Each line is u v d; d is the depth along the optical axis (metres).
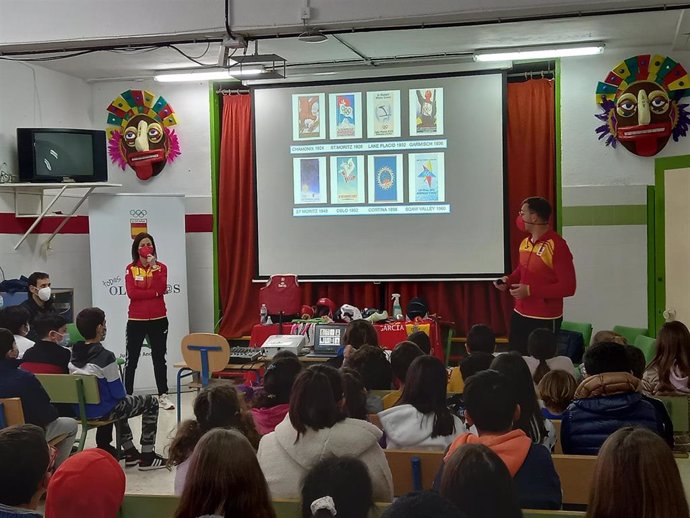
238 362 5.49
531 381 2.88
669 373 4.47
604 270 7.29
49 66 7.32
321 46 6.87
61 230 7.52
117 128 8.08
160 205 7.45
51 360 4.71
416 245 7.53
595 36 6.63
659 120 7.05
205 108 7.96
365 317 7.13
